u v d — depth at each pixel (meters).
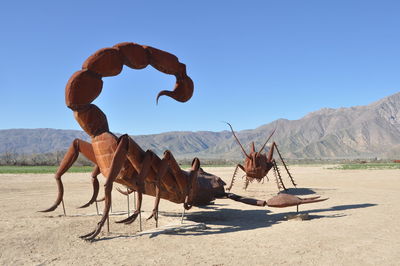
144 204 12.98
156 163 7.44
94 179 8.23
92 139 6.91
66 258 5.53
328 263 5.34
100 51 6.63
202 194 9.64
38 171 36.34
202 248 6.20
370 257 5.64
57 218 8.66
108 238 6.75
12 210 10.52
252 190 17.88
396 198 13.65
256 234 7.38
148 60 7.29
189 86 7.87
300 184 21.53
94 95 6.69
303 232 7.50
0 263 5.26
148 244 6.39
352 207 11.23
